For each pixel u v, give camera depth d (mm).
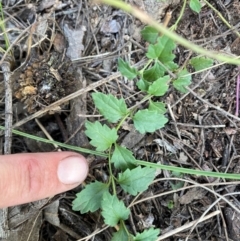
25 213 115
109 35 128
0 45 128
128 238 102
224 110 122
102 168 120
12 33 129
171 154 122
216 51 122
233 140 122
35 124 126
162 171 121
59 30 129
